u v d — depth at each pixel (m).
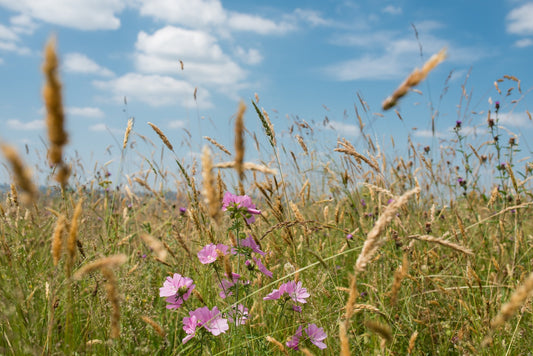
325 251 0.90
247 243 0.60
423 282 0.74
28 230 0.93
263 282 0.71
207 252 0.59
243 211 0.58
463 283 0.80
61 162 0.19
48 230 0.94
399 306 0.75
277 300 0.61
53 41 0.19
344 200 1.12
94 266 0.28
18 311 0.57
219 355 0.57
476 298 0.79
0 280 0.65
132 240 0.94
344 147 0.80
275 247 0.75
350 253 0.95
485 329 0.64
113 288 0.29
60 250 0.30
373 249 0.32
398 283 0.34
